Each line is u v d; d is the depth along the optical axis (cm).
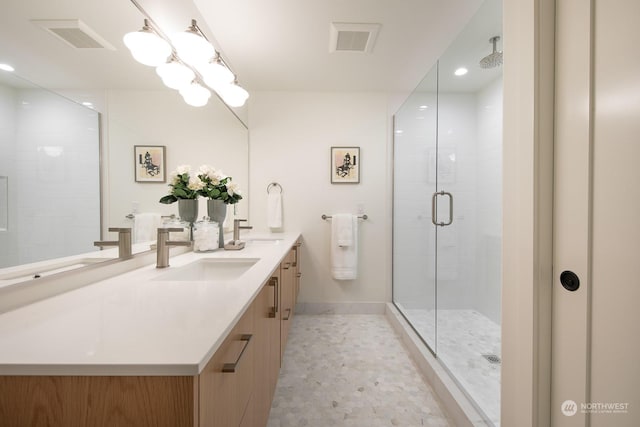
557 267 82
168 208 147
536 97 83
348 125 275
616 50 67
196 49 138
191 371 44
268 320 115
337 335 228
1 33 67
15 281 70
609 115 69
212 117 198
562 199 81
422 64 225
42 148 78
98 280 97
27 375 45
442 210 197
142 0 118
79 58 91
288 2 157
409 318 235
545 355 85
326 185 276
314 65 226
